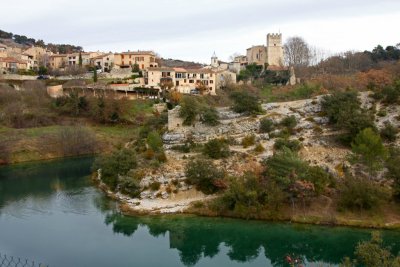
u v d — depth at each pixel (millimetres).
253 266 56938
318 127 92438
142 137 108750
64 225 69438
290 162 70812
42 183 96375
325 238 62125
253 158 82500
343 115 88312
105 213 74688
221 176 76062
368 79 126812
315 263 55125
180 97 146000
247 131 93188
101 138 141375
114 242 63281
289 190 69688
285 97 132750
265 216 68625
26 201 82125
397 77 112625
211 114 94562
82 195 85250
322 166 79250
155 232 67062
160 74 176500
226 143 88562
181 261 58125
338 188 72062
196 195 76062
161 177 79562
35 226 68750
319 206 69875
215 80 177000
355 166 78688
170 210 72812
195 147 89625
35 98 158375
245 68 199125
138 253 59812
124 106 154125
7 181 99000
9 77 183625
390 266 36375
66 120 152250
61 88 173125
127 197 79688
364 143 75062
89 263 55969
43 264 54656
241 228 66438
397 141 84125
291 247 60875
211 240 64188
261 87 167250
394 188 69688
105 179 88562
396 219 66000
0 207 78438
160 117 114188
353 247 59156
